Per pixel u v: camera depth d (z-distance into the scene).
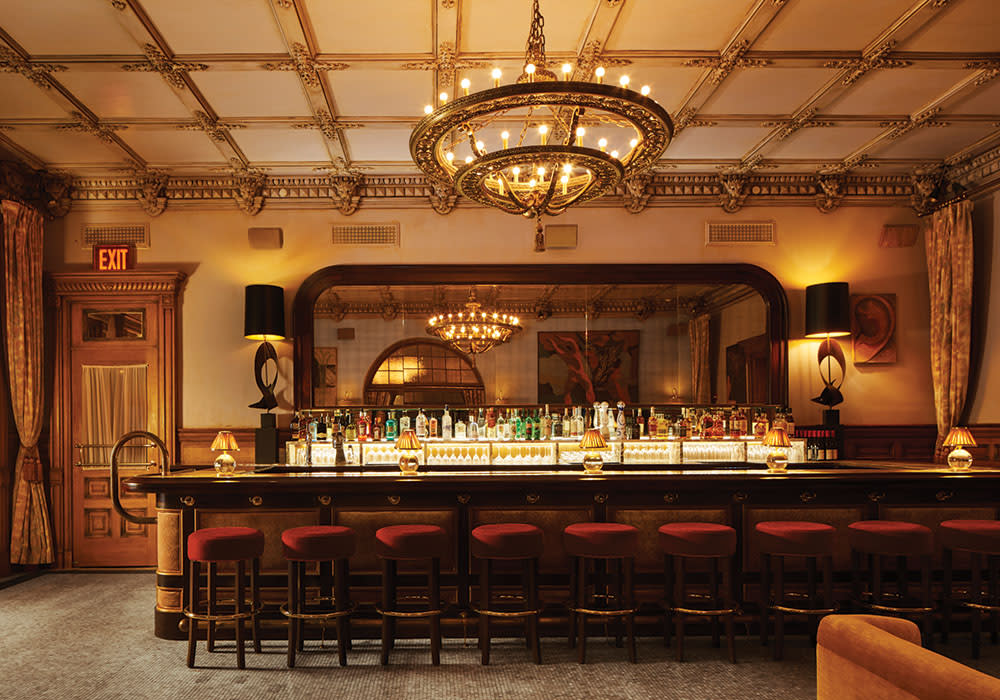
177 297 7.37
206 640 4.73
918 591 4.88
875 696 1.76
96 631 4.96
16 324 6.71
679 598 4.38
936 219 7.23
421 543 4.20
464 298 7.44
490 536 4.20
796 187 7.58
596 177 3.97
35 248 6.92
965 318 6.95
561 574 4.74
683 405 7.41
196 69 4.97
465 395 7.36
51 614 5.41
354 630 4.67
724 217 7.56
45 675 4.11
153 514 7.17
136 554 7.15
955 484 4.84
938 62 4.97
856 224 7.60
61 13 4.24
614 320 7.46
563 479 4.65
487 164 3.70
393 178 7.40
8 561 6.79
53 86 5.19
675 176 7.48
